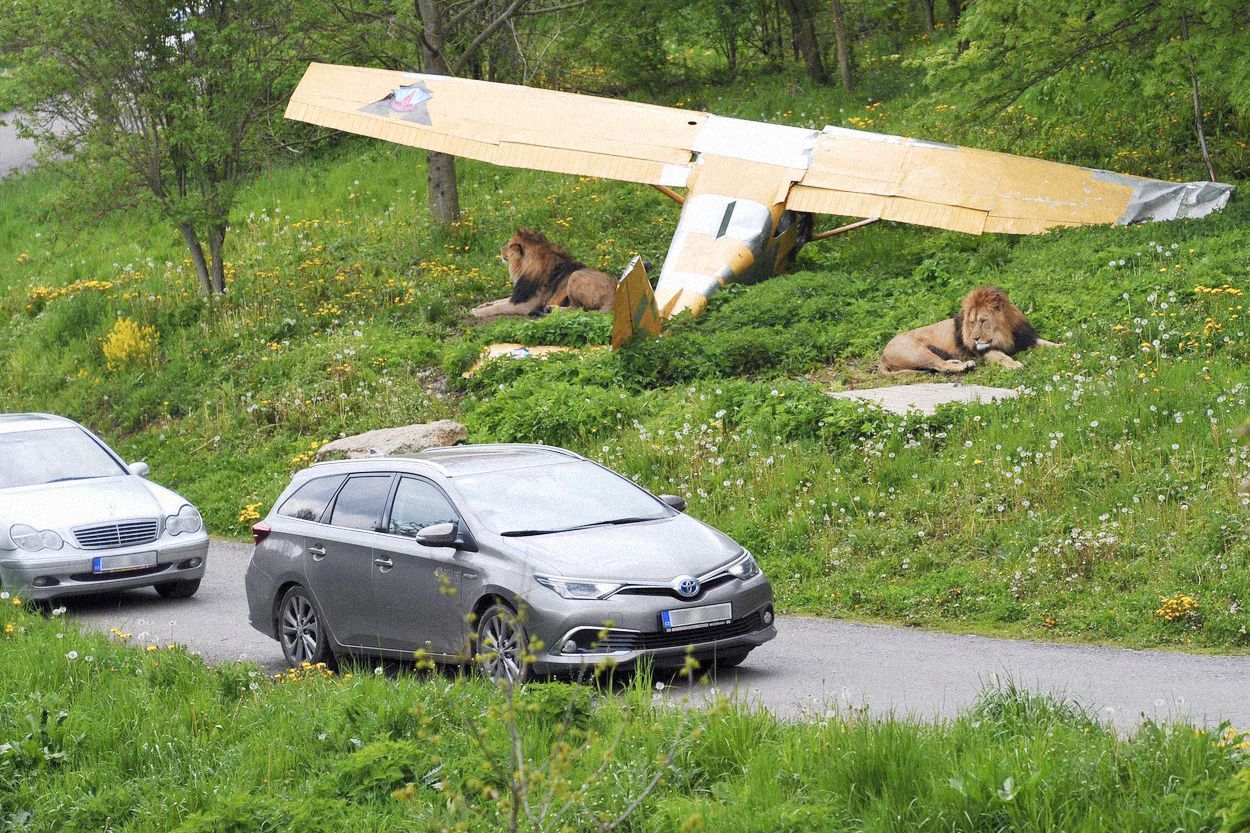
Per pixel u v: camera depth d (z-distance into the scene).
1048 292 31.95
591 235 47.09
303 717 12.81
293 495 18.20
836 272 38.09
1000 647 16.70
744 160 39.38
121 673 15.30
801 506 22.95
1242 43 35.06
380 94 42.78
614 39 60.91
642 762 10.50
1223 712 12.73
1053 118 44.69
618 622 14.20
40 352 45.88
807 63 60.56
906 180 38.00
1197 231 33.31
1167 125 45.31
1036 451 22.91
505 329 37.31
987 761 9.50
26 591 21.14
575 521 15.88
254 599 18.22
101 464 24.53
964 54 40.59
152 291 47.22
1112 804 8.92
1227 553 18.25
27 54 39.88
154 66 41.19
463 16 47.50
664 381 31.72
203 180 42.31
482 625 14.95
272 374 38.09
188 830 10.02
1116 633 17.06
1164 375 25.19
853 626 18.64
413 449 29.11
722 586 14.96
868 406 26.16
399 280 43.28
